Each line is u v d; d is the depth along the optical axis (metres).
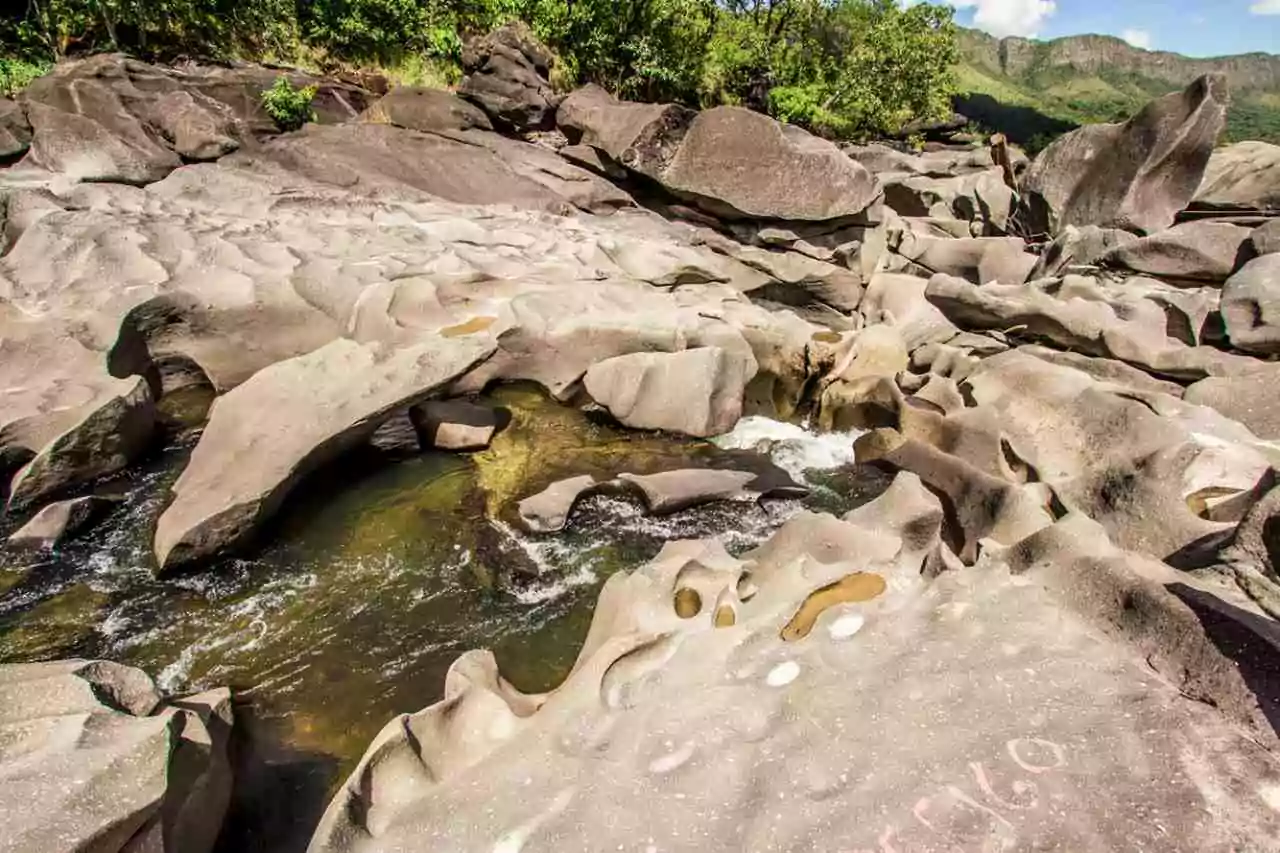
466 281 13.70
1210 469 8.83
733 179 19.30
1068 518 6.88
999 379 11.93
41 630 7.83
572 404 12.79
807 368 14.45
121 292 11.95
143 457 10.66
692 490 10.34
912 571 6.86
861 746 4.86
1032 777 4.54
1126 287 14.70
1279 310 11.67
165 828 4.59
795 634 6.12
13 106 19.20
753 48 31.12
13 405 9.84
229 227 15.34
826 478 11.52
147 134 19.31
